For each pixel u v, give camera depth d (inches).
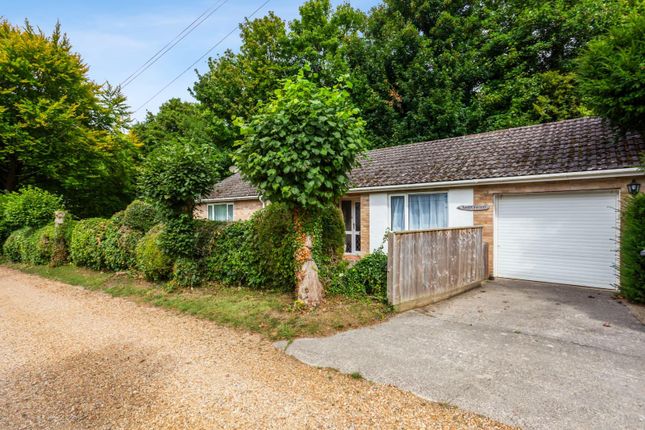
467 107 805.2
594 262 306.3
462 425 110.5
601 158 302.5
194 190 311.0
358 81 831.1
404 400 125.8
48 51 680.4
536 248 337.7
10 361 168.1
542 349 169.8
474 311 238.4
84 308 272.2
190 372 152.3
